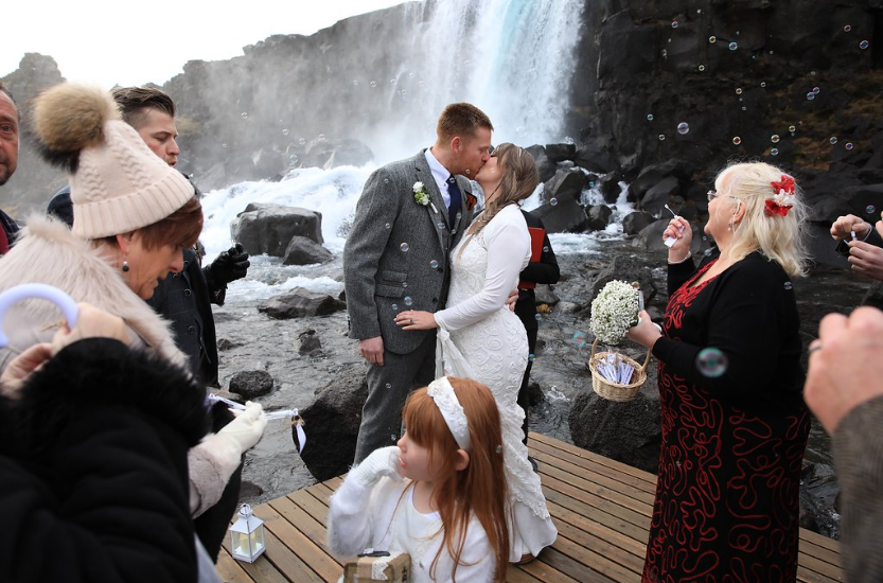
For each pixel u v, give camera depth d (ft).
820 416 2.36
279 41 119.24
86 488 2.22
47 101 3.61
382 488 5.40
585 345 22.47
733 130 51.70
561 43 65.26
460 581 4.95
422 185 8.50
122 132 3.77
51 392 2.39
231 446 3.97
